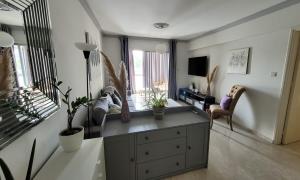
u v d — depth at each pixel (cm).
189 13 278
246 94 314
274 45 254
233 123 346
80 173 92
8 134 71
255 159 218
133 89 536
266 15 260
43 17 105
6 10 70
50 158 107
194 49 521
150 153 171
